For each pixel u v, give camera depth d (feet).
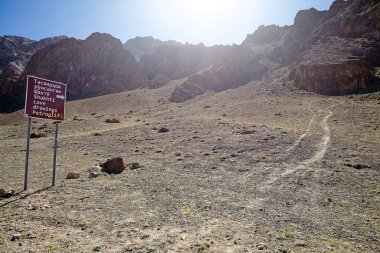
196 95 360.07
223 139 103.14
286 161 71.36
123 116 276.21
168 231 33.04
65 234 32.04
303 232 33.17
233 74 405.80
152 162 74.02
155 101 381.19
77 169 67.10
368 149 81.46
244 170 64.18
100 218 36.78
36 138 146.61
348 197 46.80
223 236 31.73
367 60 265.34
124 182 55.01
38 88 52.75
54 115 54.75
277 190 50.26
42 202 42.96
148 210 39.83
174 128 138.62
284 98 236.63
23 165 72.79
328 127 124.06
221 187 51.67
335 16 372.99
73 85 574.15
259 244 29.45
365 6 340.80
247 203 43.29
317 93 237.86
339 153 77.61
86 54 603.67
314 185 53.21
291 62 367.66
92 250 28.30
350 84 230.68
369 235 32.81
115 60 609.01
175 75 578.66
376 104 175.52
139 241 30.42
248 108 206.80
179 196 46.26
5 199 44.39
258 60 451.12
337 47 305.94
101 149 98.84
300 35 429.79
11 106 511.81
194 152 85.46
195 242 30.17
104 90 560.20
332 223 36.17
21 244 29.35
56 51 597.52
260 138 100.83
